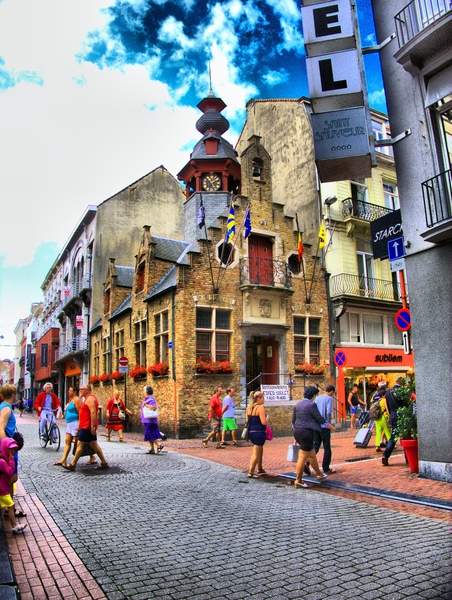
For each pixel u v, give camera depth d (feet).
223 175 77.30
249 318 60.54
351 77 30.73
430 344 28.32
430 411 27.94
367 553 15.65
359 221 75.87
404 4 31.01
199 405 55.42
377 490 25.21
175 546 16.39
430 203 27.99
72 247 128.16
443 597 12.33
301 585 13.19
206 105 84.07
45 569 14.23
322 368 66.49
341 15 31.50
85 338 107.24
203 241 59.11
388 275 80.74
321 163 30.71
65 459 33.04
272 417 56.54
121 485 26.96
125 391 73.20
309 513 20.99
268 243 66.08
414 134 30.04
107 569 14.28
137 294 71.56
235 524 19.15
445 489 24.89
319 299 68.90
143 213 109.09
